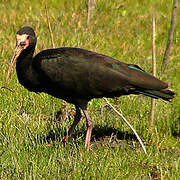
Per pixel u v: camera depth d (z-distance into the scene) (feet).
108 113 42.09
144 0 73.31
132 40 61.67
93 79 35.01
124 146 36.19
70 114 42.32
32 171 30.83
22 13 68.90
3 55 51.96
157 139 37.27
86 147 35.42
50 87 36.42
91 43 57.31
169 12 71.10
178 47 60.34
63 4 69.87
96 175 30.99
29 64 36.14
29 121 39.14
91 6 67.10
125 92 35.22
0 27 63.46
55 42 55.83
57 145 34.73
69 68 35.19
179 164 33.24
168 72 49.11
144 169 32.96
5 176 30.81
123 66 35.19
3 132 36.37
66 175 30.83
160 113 40.68
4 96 43.42
